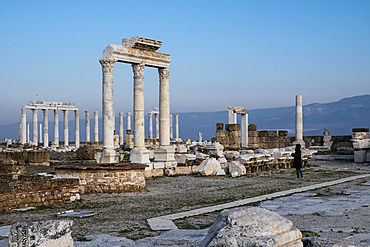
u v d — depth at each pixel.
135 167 20.06
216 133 50.78
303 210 14.07
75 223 12.29
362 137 37.78
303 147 45.81
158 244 9.46
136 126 28.52
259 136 53.88
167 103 30.56
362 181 22.53
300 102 48.59
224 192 19.38
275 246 5.60
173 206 15.52
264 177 26.19
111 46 26.78
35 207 14.99
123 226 11.84
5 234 10.30
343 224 11.75
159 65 30.00
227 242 5.62
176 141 74.81
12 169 21.94
